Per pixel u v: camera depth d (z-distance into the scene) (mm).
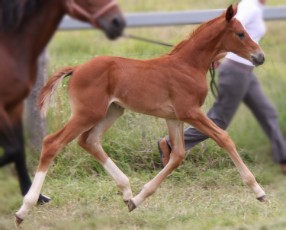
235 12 10445
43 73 11977
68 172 12055
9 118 9203
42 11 9023
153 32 17531
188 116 10367
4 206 10938
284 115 12727
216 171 12164
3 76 8867
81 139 10672
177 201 11133
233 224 9984
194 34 10539
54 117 12422
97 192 11344
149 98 10344
